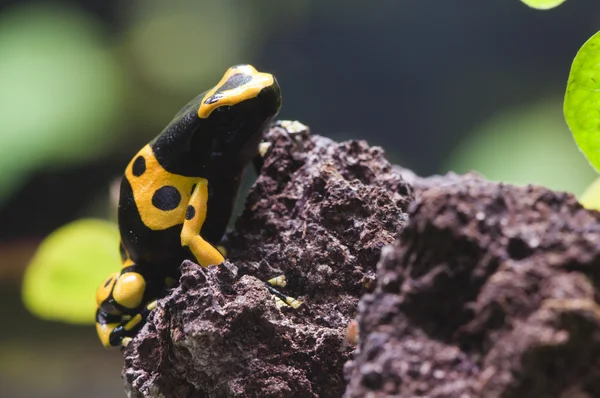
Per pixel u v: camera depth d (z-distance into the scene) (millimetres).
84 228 277
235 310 204
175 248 221
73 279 277
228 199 223
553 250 184
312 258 216
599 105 206
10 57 508
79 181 518
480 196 188
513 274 184
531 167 399
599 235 184
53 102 495
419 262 188
